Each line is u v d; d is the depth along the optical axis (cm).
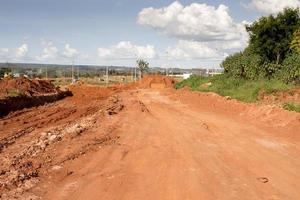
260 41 3731
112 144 1622
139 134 1886
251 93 3053
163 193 1030
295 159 1409
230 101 3038
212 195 1019
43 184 1090
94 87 6856
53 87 5406
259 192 1051
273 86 3016
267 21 3678
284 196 1025
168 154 1459
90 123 2150
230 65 4525
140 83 8588
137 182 1122
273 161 1377
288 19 3697
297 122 1973
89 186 1084
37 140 1688
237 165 1319
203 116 2612
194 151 1516
